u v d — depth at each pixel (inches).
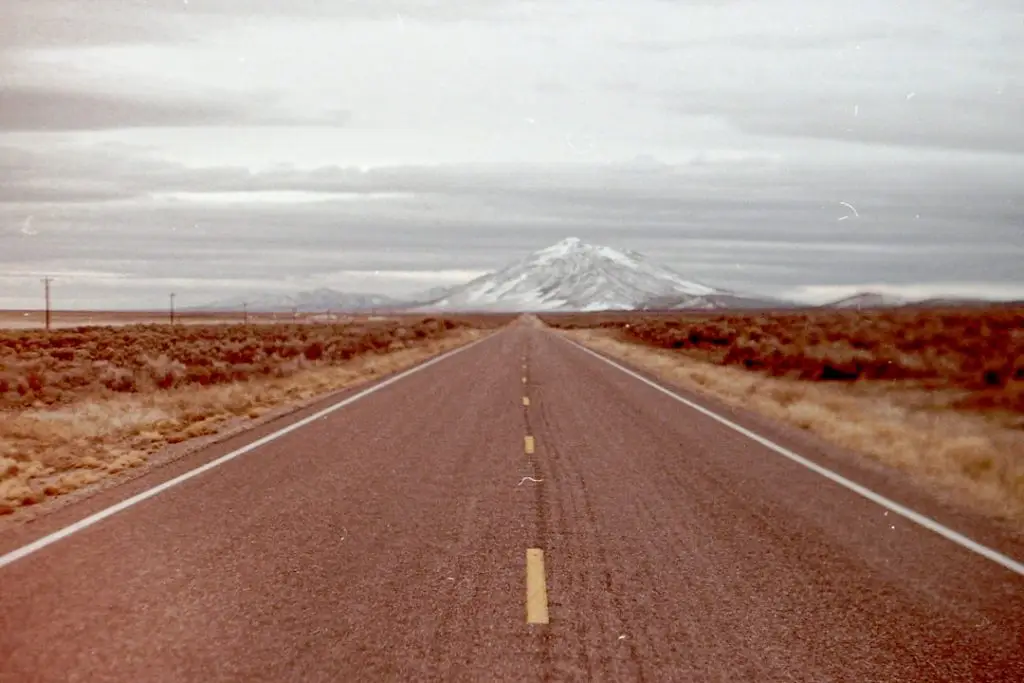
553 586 294.5
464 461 543.8
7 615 258.4
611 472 512.7
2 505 399.5
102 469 510.0
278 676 216.5
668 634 251.6
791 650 240.7
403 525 378.3
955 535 375.2
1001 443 660.1
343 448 588.4
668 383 1131.9
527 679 217.8
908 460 556.4
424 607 270.7
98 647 233.9
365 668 222.4
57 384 1195.3
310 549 336.2
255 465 521.7
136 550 331.3
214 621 255.0
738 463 549.6
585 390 1023.6
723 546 351.3
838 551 346.3
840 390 1106.7
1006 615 272.2
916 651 241.3
